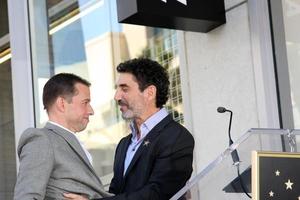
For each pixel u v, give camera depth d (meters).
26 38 5.62
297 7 3.54
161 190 2.68
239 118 3.71
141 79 2.93
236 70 3.74
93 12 5.07
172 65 4.31
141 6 3.38
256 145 2.13
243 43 3.69
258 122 3.59
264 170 1.95
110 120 4.82
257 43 3.60
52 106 2.65
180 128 2.85
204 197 2.13
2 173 6.87
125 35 4.77
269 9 3.63
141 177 2.78
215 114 3.87
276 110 3.52
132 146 2.96
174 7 3.51
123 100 2.95
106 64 4.93
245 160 2.11
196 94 4.03
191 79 4.07
